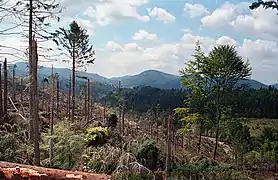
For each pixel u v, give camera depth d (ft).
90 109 113.50
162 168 51.62
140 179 40.91
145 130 100.58
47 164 47.14
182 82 99.40
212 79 97.71
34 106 47.88
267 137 82.07
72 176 23.25
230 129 91.97
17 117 65.10
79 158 48.75
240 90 98.53
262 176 64.39
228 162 75.82
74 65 100.17
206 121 95.61
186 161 60.75
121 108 119.44
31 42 55.62
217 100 96.73
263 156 73.82
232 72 96.12
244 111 98.53
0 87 65.51
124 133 80.12
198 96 97.14
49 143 50.24
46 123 69.82
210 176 54.65
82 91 126.31
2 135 50.65
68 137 52.16
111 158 45.44
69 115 89.10
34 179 22.53
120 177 39.75
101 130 60.85
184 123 103.30
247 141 81.61
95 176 24.17
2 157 44.65
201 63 97.40
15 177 22.44
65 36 97.30
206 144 101.24
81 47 101.55
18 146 48.98
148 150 51.93
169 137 56.03
